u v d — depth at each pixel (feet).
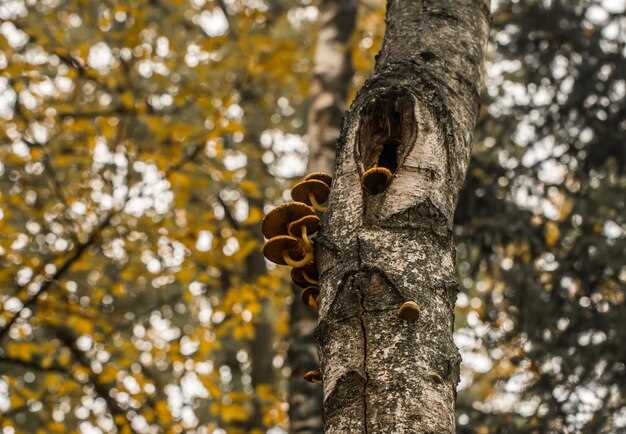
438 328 6.87
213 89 28.14
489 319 23.30
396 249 7.19
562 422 21.07
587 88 24.27
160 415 23.03
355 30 25.54
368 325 6.80
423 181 7.61
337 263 7.27
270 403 26.23
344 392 6.57
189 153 26.07
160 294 31.63
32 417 27.76
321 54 23.70
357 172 7.75
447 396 6.59
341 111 22.36
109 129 23.84
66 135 27.32
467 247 23.76
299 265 7.97
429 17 9.36
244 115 34.42
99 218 23.63
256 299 23.94
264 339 33.14
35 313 23.21
